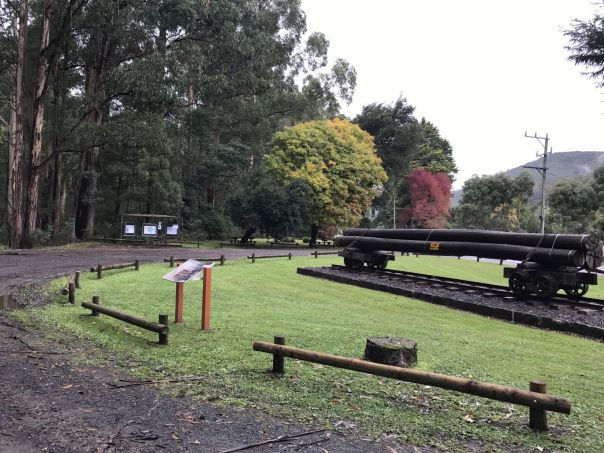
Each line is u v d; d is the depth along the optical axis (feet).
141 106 82.58
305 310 34.73
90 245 92.07
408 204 191.31
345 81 161.58
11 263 56.80
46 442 12.51
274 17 124.06
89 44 96.02
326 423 14.19
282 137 124.26
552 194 145.69
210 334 24.97
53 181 105.40
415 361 20.51
